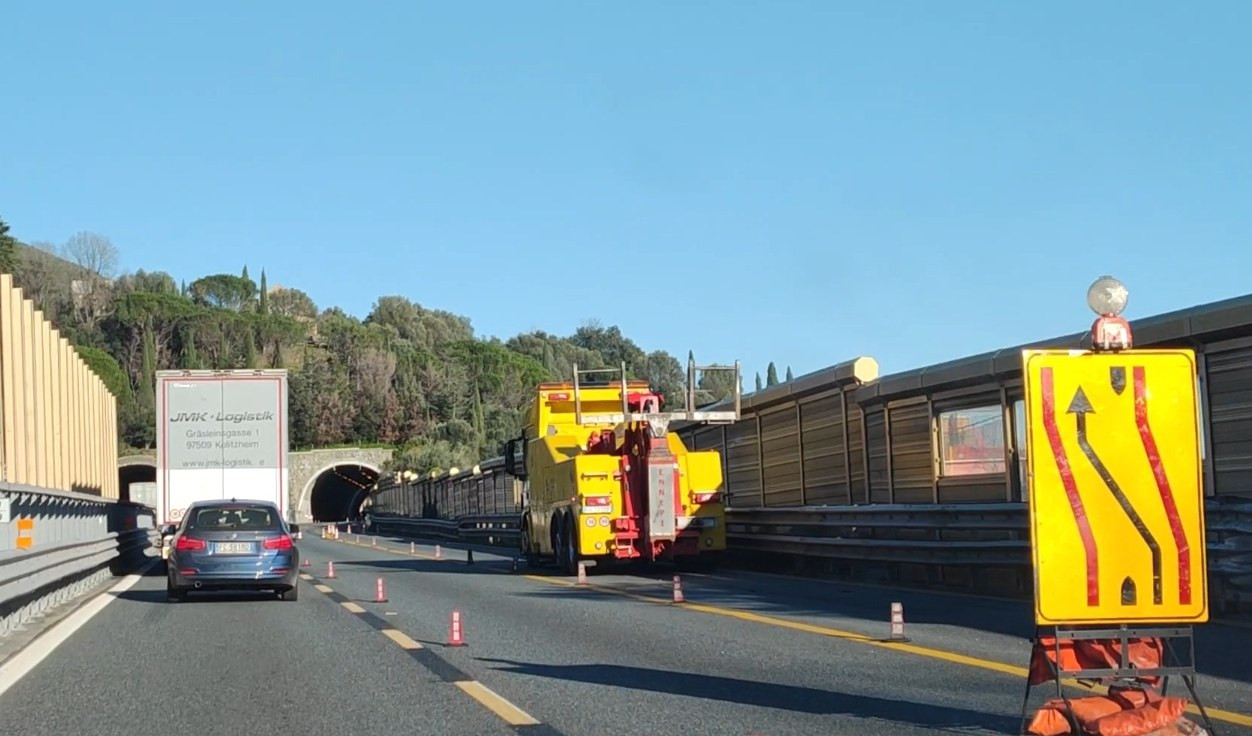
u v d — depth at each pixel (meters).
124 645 14.66
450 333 187.88
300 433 136.25
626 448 26.28
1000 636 13.64
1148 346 16.94
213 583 20.05
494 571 29.31
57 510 22.28
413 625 16.34
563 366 164.12
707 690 10.54
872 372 25.14
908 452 23.75
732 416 26.20
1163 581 7.88
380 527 86.56
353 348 146.75
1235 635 13.17
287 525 21.36
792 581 23.30
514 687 10.92
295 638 15.09
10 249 89.94
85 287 146.75
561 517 27.39
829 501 26.98
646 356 130.38
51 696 10.96
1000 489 20.78
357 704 10.25
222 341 147.62
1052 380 7.95
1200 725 8.23
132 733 9.27
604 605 18.77
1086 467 7.90
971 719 8.98
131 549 34.38
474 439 121.06
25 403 28.59
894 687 10.43
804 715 9.30
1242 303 15.27
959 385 21.80
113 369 117.88
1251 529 13.81
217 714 9.97
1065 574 7.86
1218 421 16.11
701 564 27.14
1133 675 7.91
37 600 18.41
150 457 103.25
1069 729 8.15
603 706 9.88
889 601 18.25
